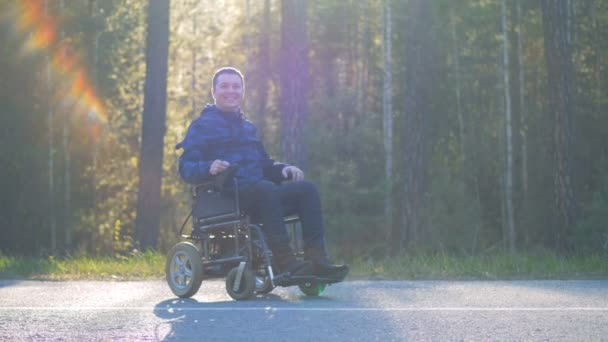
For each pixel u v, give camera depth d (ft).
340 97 77.71
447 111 88.89
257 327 11.73
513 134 91.30
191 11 85.30
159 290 18.53
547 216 82.23
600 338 10.61
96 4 67.26
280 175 17.26
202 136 16.87
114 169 74.49
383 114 87.71
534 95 89.86
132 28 69.97
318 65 97.71
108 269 25.29
